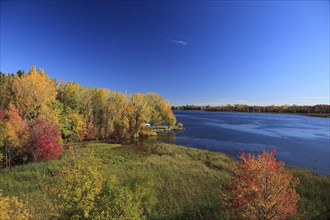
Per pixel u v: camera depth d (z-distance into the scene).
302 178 20.38
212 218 13.11
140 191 13.70
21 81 35.50
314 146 42.97
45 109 36.00
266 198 9.74
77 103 52.59
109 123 58.06
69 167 10.42
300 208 13.98
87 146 44.09
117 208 9.65
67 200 9.49
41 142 27.08
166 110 77.56
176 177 20.67
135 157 31.92
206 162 29.67
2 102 34.91
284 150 39.56
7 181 19.86
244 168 10.73
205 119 125.19
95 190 9.77
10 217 8.70
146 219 12.72
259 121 108.50
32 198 15.34
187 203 15.14
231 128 76.81
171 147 39.09
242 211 10.27
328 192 16.80
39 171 22.92
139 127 62.16
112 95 61.47
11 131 25.62
